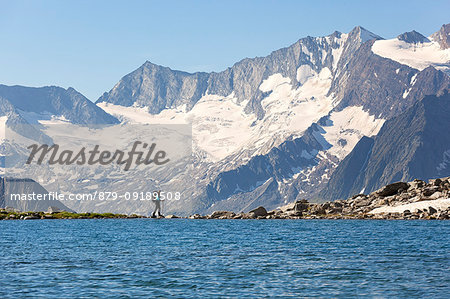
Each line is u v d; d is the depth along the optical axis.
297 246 79.75
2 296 44.28
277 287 47.59
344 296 44.31
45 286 48.00
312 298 43.75
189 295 44.66
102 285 48.41
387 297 43.97
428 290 46.28
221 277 52.16
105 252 72.12
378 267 57.84
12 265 59.59
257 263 61.16
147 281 50.19
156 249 76.25
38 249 76.06
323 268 57.28
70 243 85.38
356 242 85.12
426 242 84.12
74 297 43.97
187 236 100.00
